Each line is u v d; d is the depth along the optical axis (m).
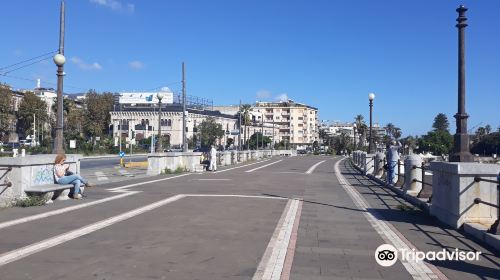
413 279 6.90
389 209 14.30
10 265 7.28
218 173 31.52
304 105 199.38
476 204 10.59
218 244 8.98
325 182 24.70
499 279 6.93
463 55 11.70
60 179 15.39
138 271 7.02
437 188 12.40
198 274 6.93
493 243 8.88
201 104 131.25
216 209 13.73
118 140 97.88
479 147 122.06
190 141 107.31
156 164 29.86
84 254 8.03
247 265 7.48
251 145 118.00
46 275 6.76
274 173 31.95
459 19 11.77
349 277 6.95
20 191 13.90
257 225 11.14
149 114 120.50
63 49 16.53
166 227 10.68
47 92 129.38
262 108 191.00
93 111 115.31
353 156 49.28
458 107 11.66
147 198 16.25
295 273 7.11
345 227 11.13
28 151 67.25
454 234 10.24
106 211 13.05
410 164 17.39
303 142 191.88
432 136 127.38
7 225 10.73
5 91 90.62
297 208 14.32
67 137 82.94
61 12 16.53
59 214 12.42
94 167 42.34
